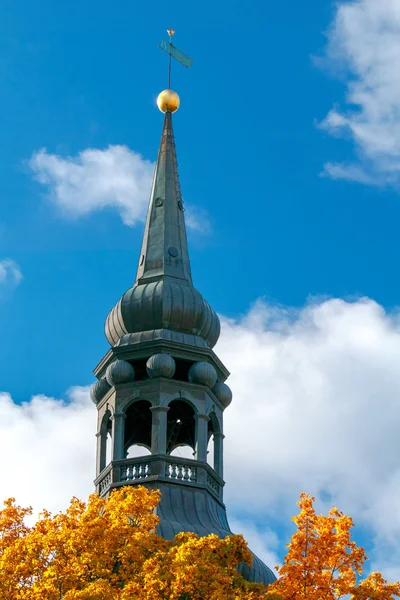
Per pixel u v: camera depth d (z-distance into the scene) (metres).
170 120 93.44
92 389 85.44
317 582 70.00
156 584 66.06
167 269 86.75
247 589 68.56
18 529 71.56
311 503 72.06
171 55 94.94
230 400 85.38
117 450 81.94
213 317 85.88
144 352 83.75
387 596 69.12
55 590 66.31
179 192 90.44
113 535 69.31
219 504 82.62
